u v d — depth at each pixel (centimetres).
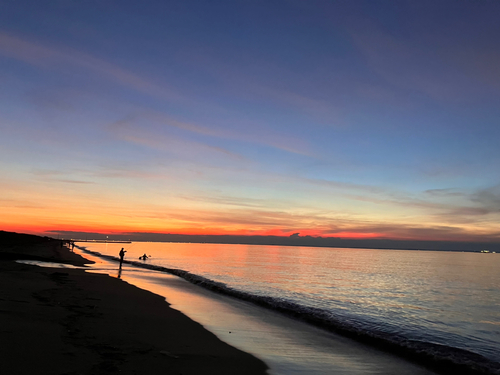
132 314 1085
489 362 971
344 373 754
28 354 573
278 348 903
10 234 9694
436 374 834
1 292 1171
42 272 2017
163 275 2852
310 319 1361
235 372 658
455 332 1437
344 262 8681
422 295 2781
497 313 2038
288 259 9388
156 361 642
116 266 3519
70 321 860
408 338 1228
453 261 12162
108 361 598
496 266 8888
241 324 1177
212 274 3609
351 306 1947
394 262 9762
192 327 1021
